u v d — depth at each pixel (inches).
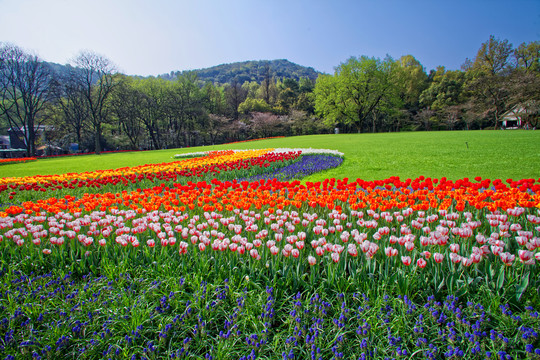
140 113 2234.3
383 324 116.6
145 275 165.3
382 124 2817.4
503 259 127.6
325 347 114.2
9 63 1601.9
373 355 108.2
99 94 1899.6
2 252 193.2
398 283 135.2
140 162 973.8
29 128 1722.4
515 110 2112.5
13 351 117.3
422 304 132.3
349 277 143.0
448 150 717.3
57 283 161.6
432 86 2529.5
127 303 138.7
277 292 145.3
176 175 505.4
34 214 286.2
